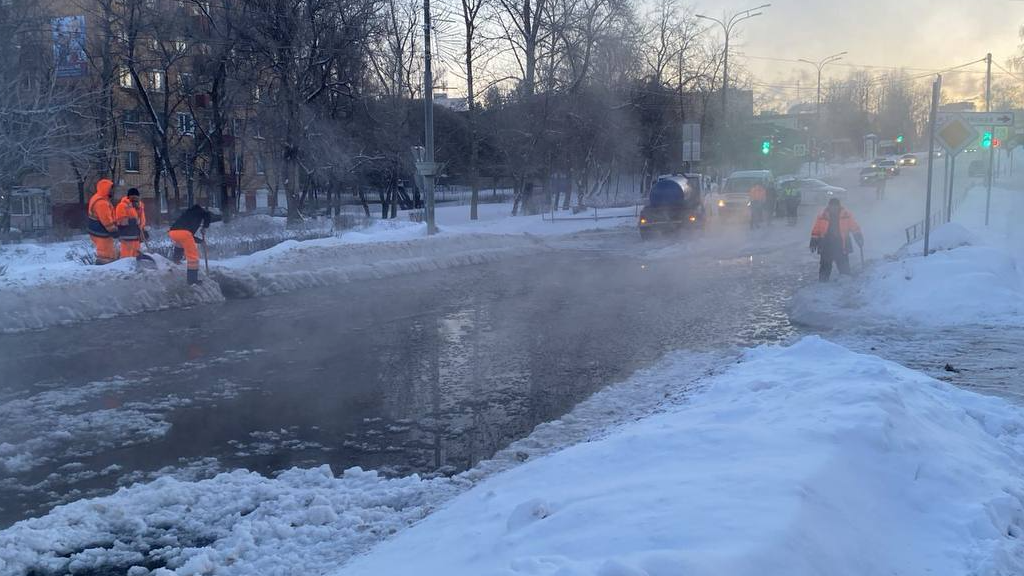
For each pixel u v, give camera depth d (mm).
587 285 18641
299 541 5191
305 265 20141
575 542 3812
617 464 5215
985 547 4094
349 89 37125
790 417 5738
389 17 40906
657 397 8484
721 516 3826
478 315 14594
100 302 14891
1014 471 5477
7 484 6465
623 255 25984
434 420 8070
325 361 10875
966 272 13812
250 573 4727
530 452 6852
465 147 52938
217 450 7242
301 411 8469
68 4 36562
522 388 9227
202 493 6070
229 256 23922
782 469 4484
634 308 14977
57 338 12742
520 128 42969
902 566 3889
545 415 8156
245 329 13477
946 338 11141
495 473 6367
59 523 5492
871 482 4668
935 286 13594
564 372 9961
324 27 33500
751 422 5832
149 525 5547
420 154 27047
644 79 53812
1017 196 35688
